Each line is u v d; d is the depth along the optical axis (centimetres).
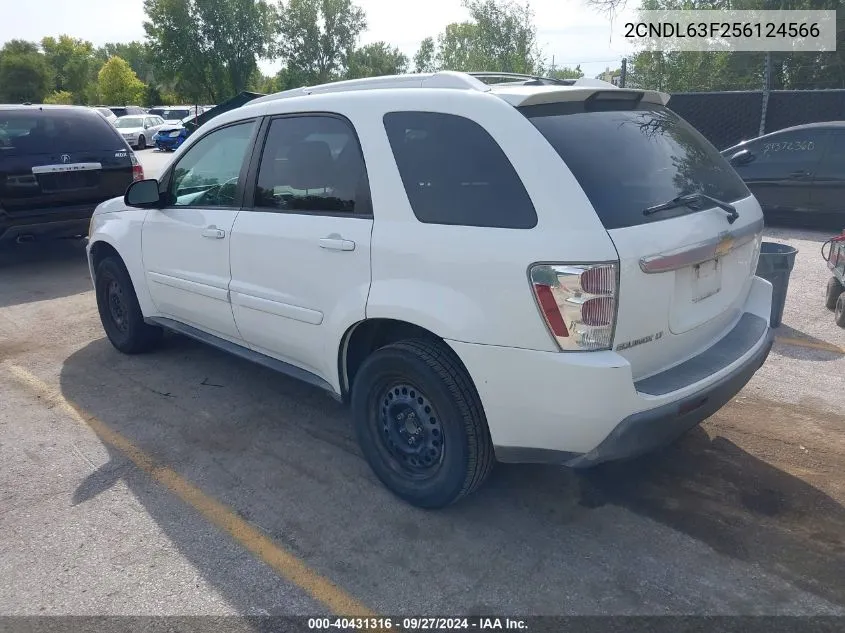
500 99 304
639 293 277
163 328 555
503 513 340
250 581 296
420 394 326
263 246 389
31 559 311
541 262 272
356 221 339
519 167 288
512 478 371
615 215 277
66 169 805
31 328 634
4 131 777
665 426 286
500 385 291
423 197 315
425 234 309
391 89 343
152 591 290
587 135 303
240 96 1551
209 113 1622
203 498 358
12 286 783
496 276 284
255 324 411
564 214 274
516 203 286
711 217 315
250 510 347
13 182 769
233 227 410
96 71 9744
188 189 461
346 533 327
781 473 368
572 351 273
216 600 285
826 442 400
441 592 288
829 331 588
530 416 289
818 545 310
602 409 274
